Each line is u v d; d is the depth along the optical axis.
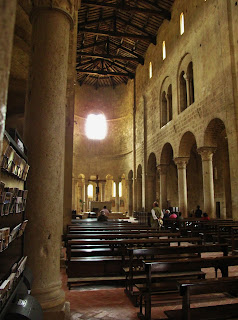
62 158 4.17
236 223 11.17
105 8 22.09
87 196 33.47
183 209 18.50
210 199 15.20
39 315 2.71
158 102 23.45
